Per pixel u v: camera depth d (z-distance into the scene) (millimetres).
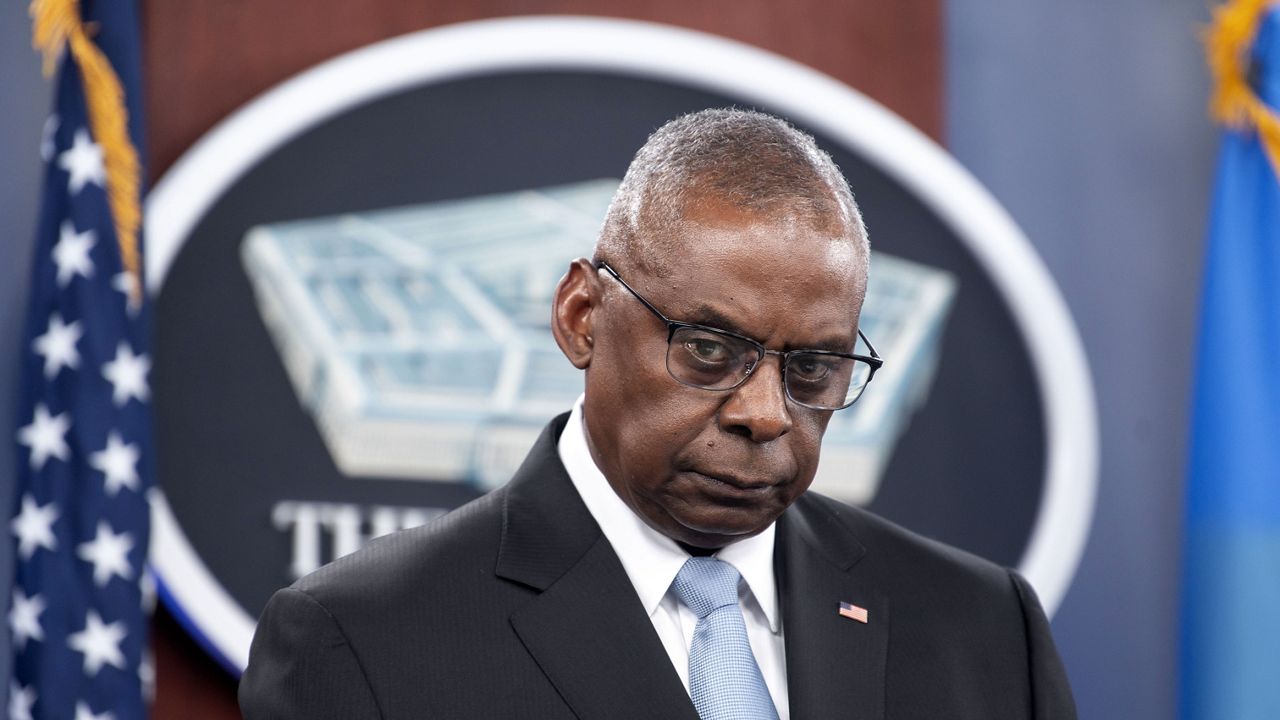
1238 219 9148
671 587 3791
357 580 3717
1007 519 9031
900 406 8984
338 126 8406
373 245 8383
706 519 3488
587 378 3775
